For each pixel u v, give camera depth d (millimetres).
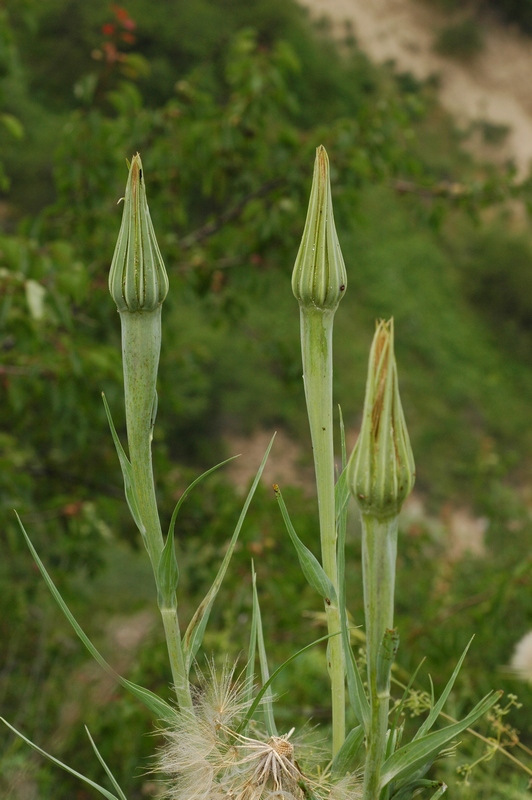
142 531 904
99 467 5043
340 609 793
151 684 3822
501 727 1515
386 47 28828
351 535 5996
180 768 906
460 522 15141
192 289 5082
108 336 4832
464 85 28938
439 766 2012
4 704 3887
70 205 4922
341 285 914
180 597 4918
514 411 18734
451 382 18469
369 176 4891
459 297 20516
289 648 3658
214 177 5137
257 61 4926
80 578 5715
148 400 900
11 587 4312
